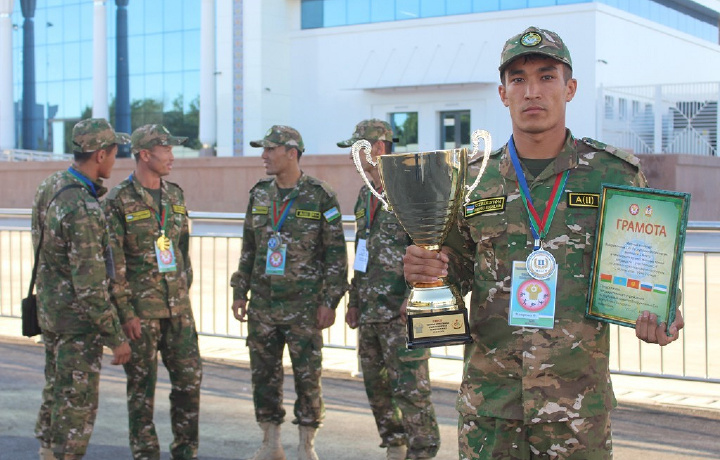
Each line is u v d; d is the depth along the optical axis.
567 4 28.33
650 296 2.71
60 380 4.64
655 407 6.27
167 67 36.59
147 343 5.02
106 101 36.31
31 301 4.78
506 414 2.89
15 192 28.27
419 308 2.98
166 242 5.10
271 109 33.66
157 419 6.40
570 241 2.88
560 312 2.86
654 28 31.34
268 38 33.50
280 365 5.44
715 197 23.30
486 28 29.80
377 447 5.66
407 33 31.44
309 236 5.33
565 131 2.96
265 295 5.37
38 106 41.00
